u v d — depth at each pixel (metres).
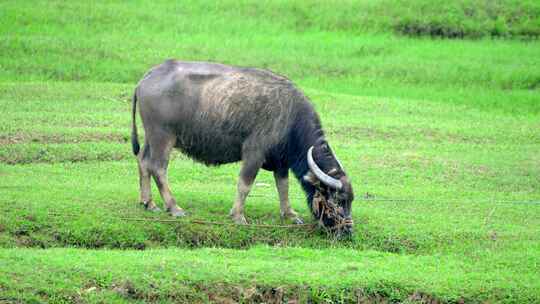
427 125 63.03
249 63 79.06
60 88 67.38
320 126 39.06
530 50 89.56
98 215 38.25
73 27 85.94
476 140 60.75
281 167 39.88
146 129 39.34
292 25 93.25
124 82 73.38
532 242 38.94
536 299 33.03
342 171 38.00
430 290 32.91
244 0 98.44
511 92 77.06
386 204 44.53
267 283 32.47
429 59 85.00
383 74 80.19
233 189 46.41
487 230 40.25
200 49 81.69
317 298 32.28
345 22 94.62
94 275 31.80
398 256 37.00
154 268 32.78
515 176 51.62
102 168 49.12
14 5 90.12
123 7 93.75
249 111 38.50
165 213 39.41
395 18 95.94
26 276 31.22
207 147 39.53
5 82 68.94
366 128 61.09
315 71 79.56
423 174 51.22
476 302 32.78
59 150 50.97
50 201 39.38
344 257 36.25
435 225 40.50
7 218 36.69
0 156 49.22
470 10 97.88
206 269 32.97
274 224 39.44
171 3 97.06
